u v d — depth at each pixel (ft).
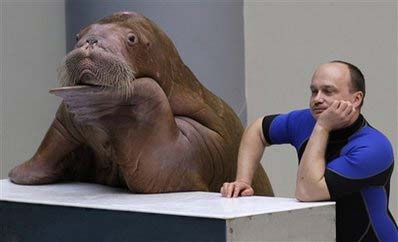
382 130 32.71
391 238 14.83
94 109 15.39
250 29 32.65
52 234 14.92
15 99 28.19
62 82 15.44
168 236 13.03
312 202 14.15
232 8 24.91
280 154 32.50
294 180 32.58
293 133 15.87
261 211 12.97
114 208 13.84
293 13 32.83
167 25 23.97
